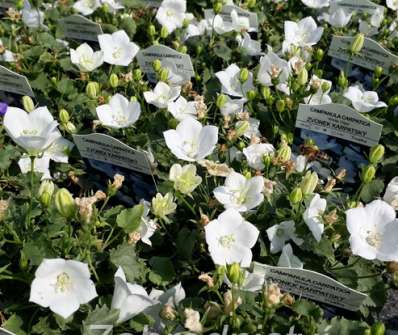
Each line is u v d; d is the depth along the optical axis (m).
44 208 0.42
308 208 0.43
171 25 0.71
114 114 0.53
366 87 0.72
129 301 0.38
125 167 0.52
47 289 0.35
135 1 0.77
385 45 0.76
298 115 0.56
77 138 0.51
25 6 0.73
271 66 0.60
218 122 0.63
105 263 0.43
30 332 0.40
